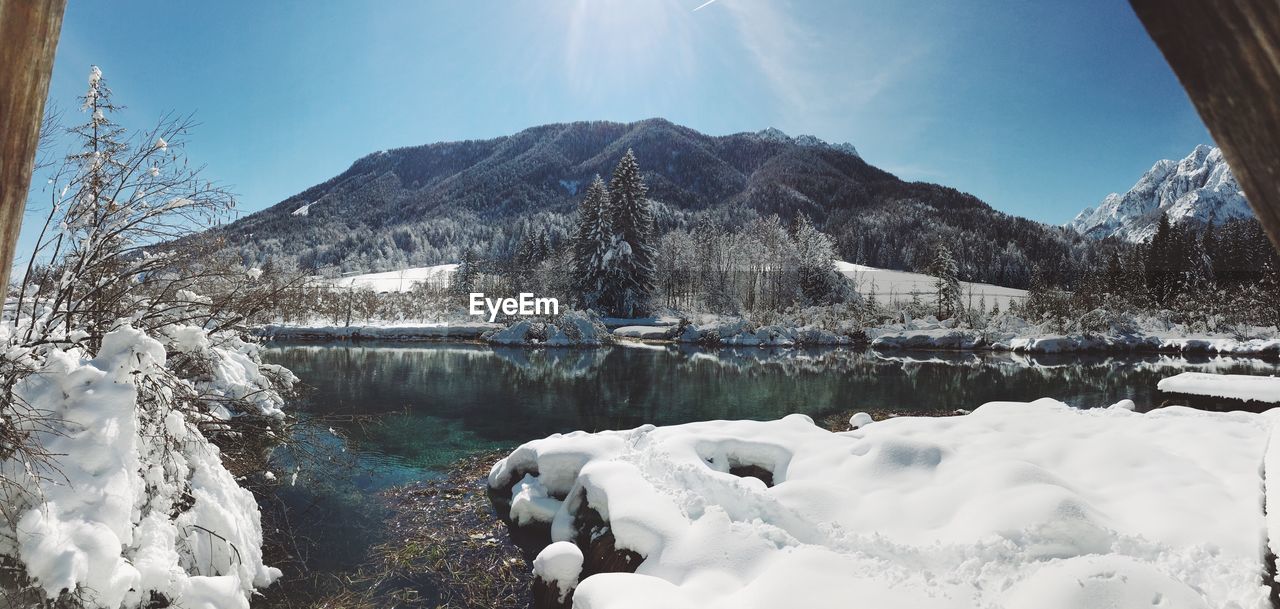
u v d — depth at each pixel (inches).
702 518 184.1
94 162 174.6
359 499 276.5
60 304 178.2
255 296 231.0
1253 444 223.8
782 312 1708.9
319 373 717.9
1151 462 209.0
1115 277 1939.0
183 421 163.5
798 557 159.3
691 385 666.2
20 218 22.4
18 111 21.1
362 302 1487.5
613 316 1583.4
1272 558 120.4
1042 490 174.7
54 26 21.4
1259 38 13.2
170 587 143.4
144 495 148.3
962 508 181.9
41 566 120.0
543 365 861.8
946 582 146.3
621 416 486.9
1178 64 15.1
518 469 287.7
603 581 154.9
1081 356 1026.7
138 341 153.0
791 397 585.9
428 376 708.7
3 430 130.2
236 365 257.9
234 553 175.6
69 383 144.3
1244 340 1079.6
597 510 215.6
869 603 137.5
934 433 263.3
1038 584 128.8
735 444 256.1
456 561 219.0
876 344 1199.6
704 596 152.4
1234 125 14.2
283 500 266.8
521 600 195.0
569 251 1689.2
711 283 1972.2
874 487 210.1
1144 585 119.7
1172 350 1081.4
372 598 193.0
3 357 144.1
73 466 135.4
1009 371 805.2
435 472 322.7
